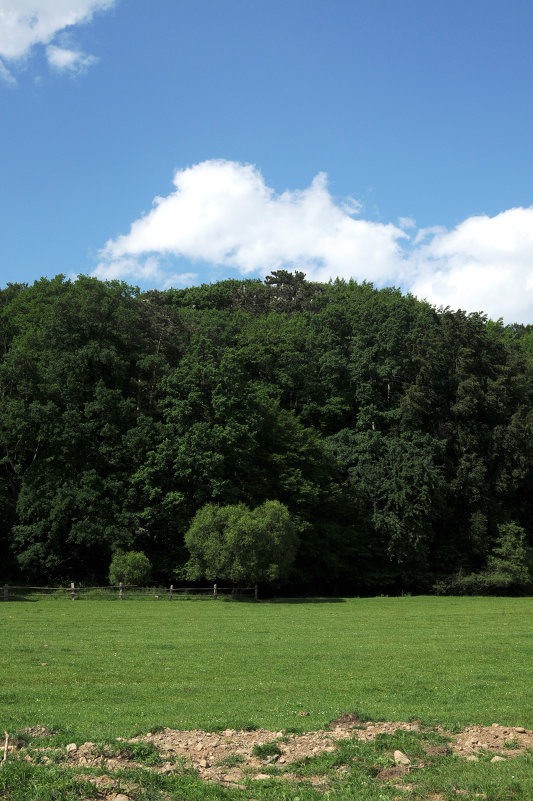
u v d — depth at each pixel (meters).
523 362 70.06
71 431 46.97
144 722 11.80
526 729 11.60
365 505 55.81
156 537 50.94
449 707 13.17
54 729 11.02
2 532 48.88
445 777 9.25
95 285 57.03
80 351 49.59
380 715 12.45
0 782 8.59
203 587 48.59
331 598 46.75
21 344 52.69
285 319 84.12
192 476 47.75
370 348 65.88
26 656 18.61
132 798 8.46
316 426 66.81
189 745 10.59
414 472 53.84
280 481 52.12
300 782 9.20
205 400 51.44
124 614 31.50
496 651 20.81
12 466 51.31
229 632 25.56
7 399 49.38
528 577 54.69
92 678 15.87
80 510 46.03
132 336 54.50
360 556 55.56
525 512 64.94
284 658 19.28
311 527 50.88
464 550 57.91
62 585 47.25
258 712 12.72
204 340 54.19
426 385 59.94
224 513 42.50
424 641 23.39
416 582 56.22
